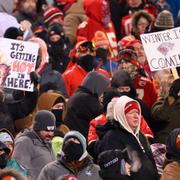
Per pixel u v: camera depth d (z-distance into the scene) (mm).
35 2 34938
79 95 28203
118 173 23938
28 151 25703
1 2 34406
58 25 32688
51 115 25984
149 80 30188
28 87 27391
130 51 30266
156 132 28484
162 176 24734
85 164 24734
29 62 27688
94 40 32938
